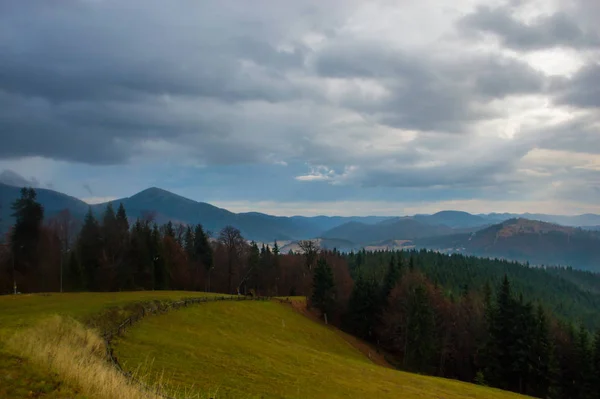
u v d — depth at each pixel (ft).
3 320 92.79
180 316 160.66
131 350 96.63
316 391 100.01
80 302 144.05
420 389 130.62
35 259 229.66
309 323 253.85
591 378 213.87
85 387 44.88
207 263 334.65
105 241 262.26
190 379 86.07
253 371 104.68
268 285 381.40
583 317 549.95
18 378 42.96
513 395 156.15
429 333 234.38
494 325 230.89
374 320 288.71
